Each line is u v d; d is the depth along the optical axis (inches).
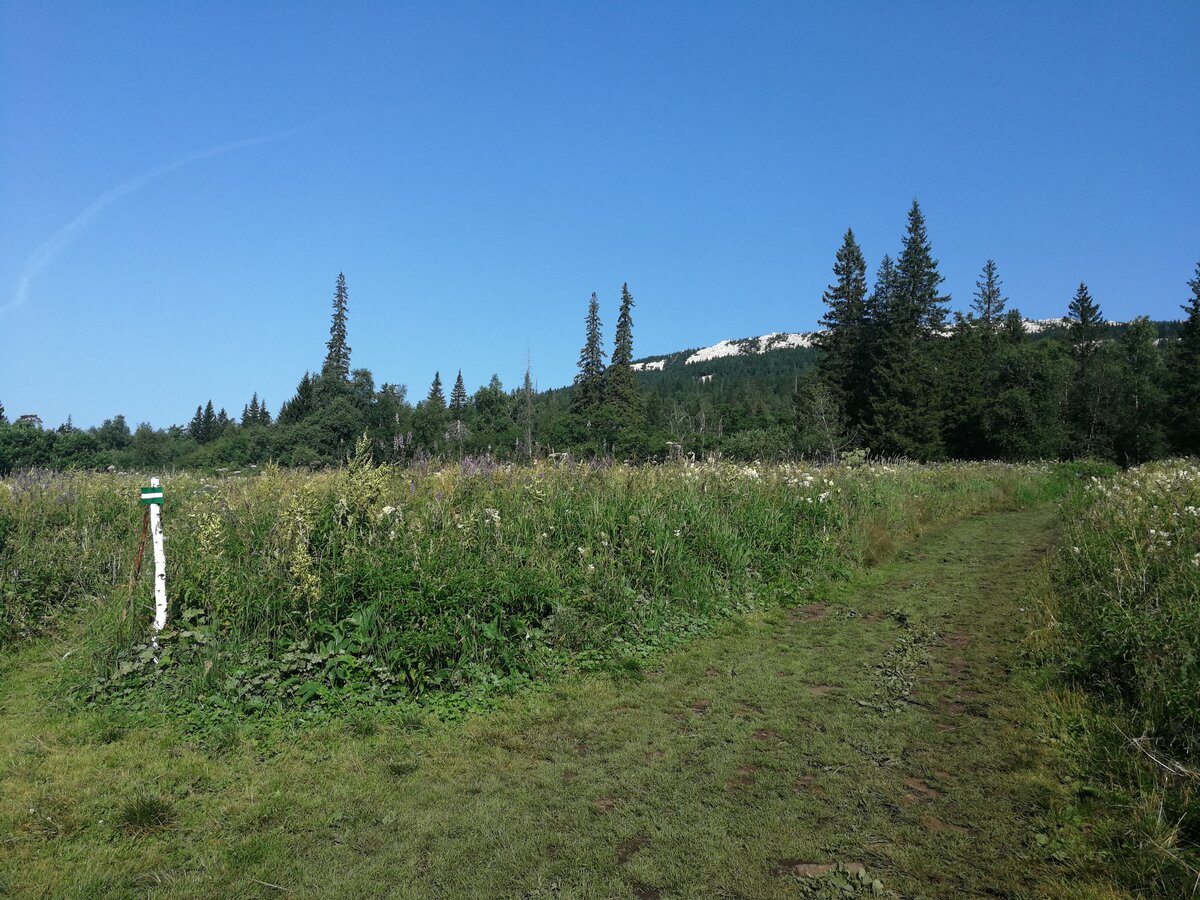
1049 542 488.1
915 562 434.9
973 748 182.9
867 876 129.8
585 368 2485.2
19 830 144.4
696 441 895.7
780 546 397.1
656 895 126.3
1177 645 194.5
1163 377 2044.8
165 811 152.6
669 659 261.1
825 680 237.3
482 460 411.8
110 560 327.6
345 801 160.1
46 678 232.2
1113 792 155.3
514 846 141.7
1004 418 1945.1
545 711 212.2
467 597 240.5
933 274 2244.1
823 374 2239.2
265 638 226.1
